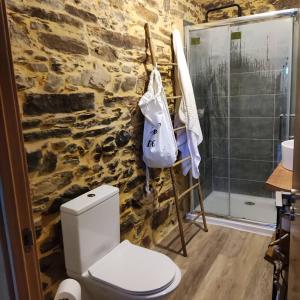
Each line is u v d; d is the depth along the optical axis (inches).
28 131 57.1
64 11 62.9
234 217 120.6
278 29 118.4
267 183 71.1
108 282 59.8
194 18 128.6
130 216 90.0
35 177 59.2
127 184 87.8
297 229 36.8
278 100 125.4
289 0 119.8
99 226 67.1
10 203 30.8
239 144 137.9
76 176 69.1
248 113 133.3
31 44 56.3
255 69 127.7
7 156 30.2
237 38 127.6
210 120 140.1
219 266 90.1
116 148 82.0
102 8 73.4
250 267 89.0
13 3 52.6
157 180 103.5
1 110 29.5
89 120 71.7
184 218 124.2
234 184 142.6
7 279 32.1
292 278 40.7
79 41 67.2
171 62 108.3
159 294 57.8
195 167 108.0
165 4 102.6
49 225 63.1
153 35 96.0
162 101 90.4
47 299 64.1
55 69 61.7
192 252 98.6
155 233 104.4
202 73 130.6
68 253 64.1
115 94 80.0
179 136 108.5
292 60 115.1
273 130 129.3
